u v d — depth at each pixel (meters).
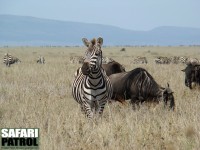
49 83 43.38
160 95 26.80
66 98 32.06
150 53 192.75
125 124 21.22
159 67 77.12
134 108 27.23
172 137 18.98
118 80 28.94
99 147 17.56
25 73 55.84
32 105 27.58
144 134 18.94
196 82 36.62
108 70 31.08
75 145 17.73
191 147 17.30
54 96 32.59
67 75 52.31
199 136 18.30
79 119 21.88
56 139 18.38
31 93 33.97
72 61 98.50
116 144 17.59
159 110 25.81
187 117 23.38
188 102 29.41
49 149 17.09
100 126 20.58
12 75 52.69
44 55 163.38
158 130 19.86
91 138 18.73
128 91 28.17
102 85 23.31
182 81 45.12
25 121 22.38
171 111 25.45
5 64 90.56
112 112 25.78
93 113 23.27
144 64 94.00
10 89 36.62
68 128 20.27
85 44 22.78
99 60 22.53
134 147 17.41
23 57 140.50
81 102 24.31
